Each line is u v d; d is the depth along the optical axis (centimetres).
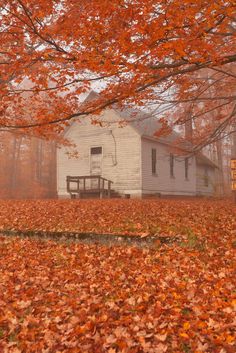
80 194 2662
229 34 935
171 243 1045
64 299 654
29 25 913
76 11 880
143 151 2598
